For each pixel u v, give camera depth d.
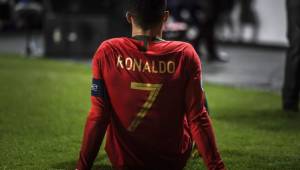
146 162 7.77
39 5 44.81
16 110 15.43
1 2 43.91
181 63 7.50
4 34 43.97
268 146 12.04
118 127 7.72
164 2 7.75
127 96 7.54
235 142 12.31
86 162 7.57
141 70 7.49
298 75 16.14
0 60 28.73
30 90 19.06
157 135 7.60
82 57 31.80
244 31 41.34
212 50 30.77
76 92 18.89
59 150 11.38
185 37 27.59
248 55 34.81
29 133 12.76
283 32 39.84
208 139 7.45
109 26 31.53
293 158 11.09
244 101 18.42
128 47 7.59
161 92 7.48
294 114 15.91
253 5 40.91
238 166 10.52
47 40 31.86
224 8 41.31
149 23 7.64
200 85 7.54
